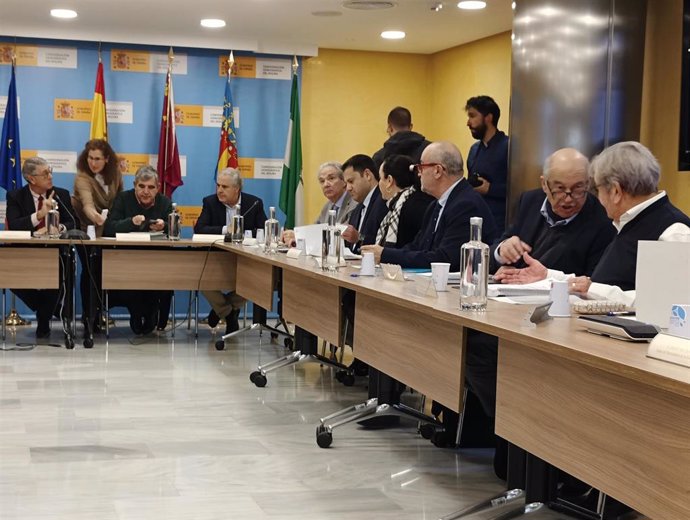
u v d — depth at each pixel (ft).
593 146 17.03
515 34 18.08
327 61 27.96
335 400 15.93
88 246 21.38
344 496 10.62
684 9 15.72
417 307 9.61
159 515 9.81
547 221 12.76
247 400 15.79
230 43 26.63
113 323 24.94
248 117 27.55
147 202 23.25
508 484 9.41
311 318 14.84
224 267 21.97
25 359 19.27
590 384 6.70
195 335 23.02
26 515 9.71
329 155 28.17
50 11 23.17
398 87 28.48
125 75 26.66
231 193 23.30
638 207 10.03
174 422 14.07
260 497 10.52
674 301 7.22
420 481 11.27
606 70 16.96
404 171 17.12
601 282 10.23
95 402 15.33
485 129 21.34
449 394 9.43
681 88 15.80
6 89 25.85
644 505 6.04
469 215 14.52
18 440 12.78
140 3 21.81
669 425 5.79
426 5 20.99
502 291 10.21
